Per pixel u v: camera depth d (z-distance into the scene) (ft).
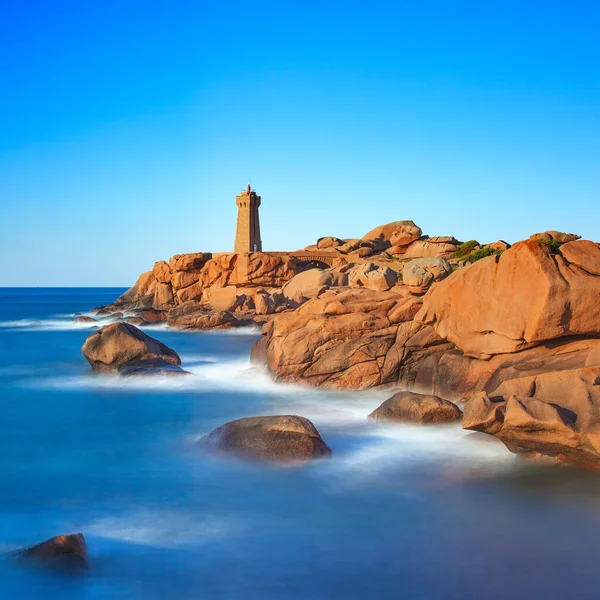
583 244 71.97
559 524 46.62
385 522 47.19
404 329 94.79
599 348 60.95
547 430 53.42
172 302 339.16
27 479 57.62
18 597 36.50
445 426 70.33
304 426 61.98
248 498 52.11
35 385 107.34
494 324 75.20
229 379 109.91
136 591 37.47
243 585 38.34
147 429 76.28
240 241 405.39
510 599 36.81
